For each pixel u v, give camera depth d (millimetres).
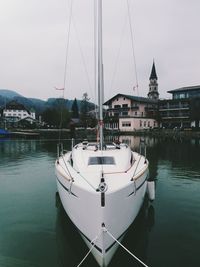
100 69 9344
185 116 55125
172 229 7613
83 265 5906
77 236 7273
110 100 64250
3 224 8070
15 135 49281
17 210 9250
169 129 51719
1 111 103250
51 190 11828
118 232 6148
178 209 9227
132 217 6812
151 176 14406
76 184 6473
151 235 7234
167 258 6121
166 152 24844
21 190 11820
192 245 6691
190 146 30625
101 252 5719
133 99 59375
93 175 7207
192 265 5840
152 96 80500
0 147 30969
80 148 10039
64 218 8398
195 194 11039
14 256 6285
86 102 75000
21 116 104875
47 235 7352
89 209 5961
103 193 5703
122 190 6137
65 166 8750
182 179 13695
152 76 80875
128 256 6215
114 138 42938
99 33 9258
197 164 18156
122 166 7969
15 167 17484
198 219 8328
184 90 58781
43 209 9352
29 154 24234
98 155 8547
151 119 59438
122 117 57406
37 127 72750
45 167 17469
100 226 5723
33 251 6504
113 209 5875
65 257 6211
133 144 32688
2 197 10750
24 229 7723
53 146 32250
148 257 6156
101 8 9234
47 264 5957
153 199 9734
